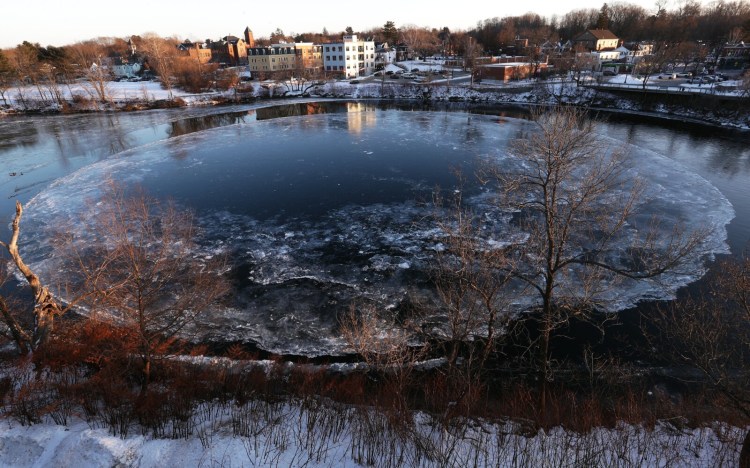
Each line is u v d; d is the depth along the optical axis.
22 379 13.37
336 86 91.94
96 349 14.49
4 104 76.44
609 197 29.62
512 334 17.73
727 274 19.52
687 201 30.64
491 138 49.56
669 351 16.81
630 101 69.38
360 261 23.48
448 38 154.00
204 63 127.94
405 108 74.81
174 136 54.97
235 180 36.75
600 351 17.02
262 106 79.25
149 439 10.52
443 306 19.44
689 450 11.18
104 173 38.69
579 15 156.62
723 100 58.94
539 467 10.05
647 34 125.00
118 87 96.38
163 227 22.78
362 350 14.55
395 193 33.19
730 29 106.69
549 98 76.81
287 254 24.30
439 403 13.62
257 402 13.07
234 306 19.70
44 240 26.02
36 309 13.98
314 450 10.35
